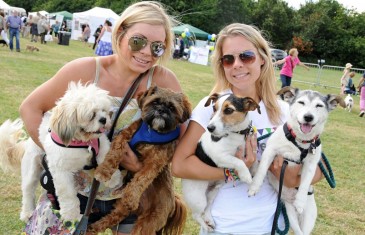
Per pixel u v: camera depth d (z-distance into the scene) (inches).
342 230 202.1
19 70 565.3
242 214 117.1
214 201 124.0
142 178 120.2
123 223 126.1
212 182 133.2
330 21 2420.0
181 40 1341.0
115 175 118.3
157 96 123.8
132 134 122.0
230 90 138.2
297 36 2436.0
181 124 132.5
